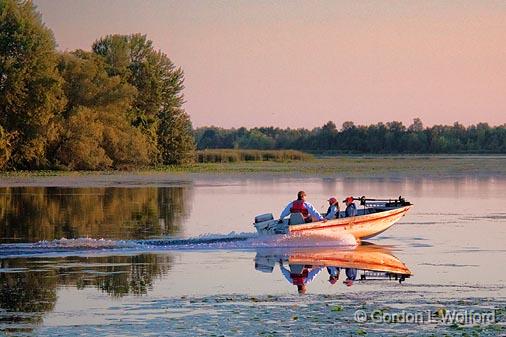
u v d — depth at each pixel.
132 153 147.38
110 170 146.38
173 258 44.72
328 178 131.50
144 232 57.16
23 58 131.88
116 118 147.25
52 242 48.50
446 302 33.09
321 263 43.50
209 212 71.88
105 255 45.34
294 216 49.84
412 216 68.25
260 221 49.62
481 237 54.16
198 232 57.09
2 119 132.00
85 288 36.06
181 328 28.80
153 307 32.12
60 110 137.50
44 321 29.91
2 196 88.06
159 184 113.31
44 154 137.75
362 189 102.94
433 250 48.44
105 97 147.25
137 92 151.62
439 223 62.69
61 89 138.25
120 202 81.81
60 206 76.69
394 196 90.31
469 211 72.88
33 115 131.75
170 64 172.25
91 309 31.80
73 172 137.38
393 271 40.84
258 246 48.75
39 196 88.56
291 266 42.41
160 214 70.12
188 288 36.19
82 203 80.12
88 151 139.12
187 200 84.88
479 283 37.41
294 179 128.75
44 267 41.38
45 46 132.75
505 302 33.09
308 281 38.03
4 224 61.75
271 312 31.20
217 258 44.88
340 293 35.06
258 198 87.94
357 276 39.41
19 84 129.75
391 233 56.31
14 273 39.66
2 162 130.12
